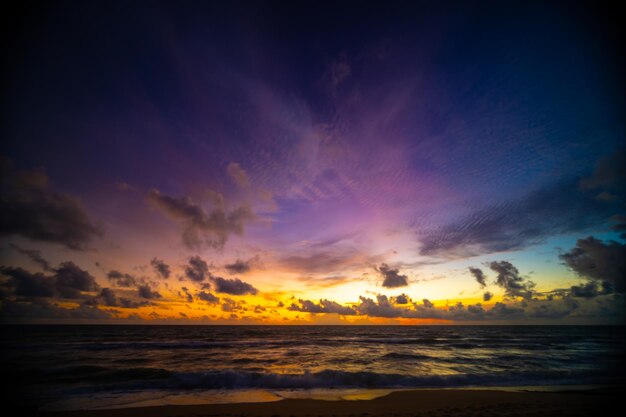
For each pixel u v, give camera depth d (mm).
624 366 18078
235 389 11969
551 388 12695
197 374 13789
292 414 8109
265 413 8227
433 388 12727
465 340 38344
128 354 22812
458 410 8398
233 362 19312
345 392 11602
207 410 8641
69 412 8344
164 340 34844
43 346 27656
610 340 38938
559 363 19234
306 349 27375
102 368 15781
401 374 14781
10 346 27766
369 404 9445
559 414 7848
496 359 20797
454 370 16719
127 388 12008
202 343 31609
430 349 27766
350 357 21781
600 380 14344
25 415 8180
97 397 10531
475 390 11773
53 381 13305
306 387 12461
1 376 14250
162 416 7902
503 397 10461
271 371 16219
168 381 13078
